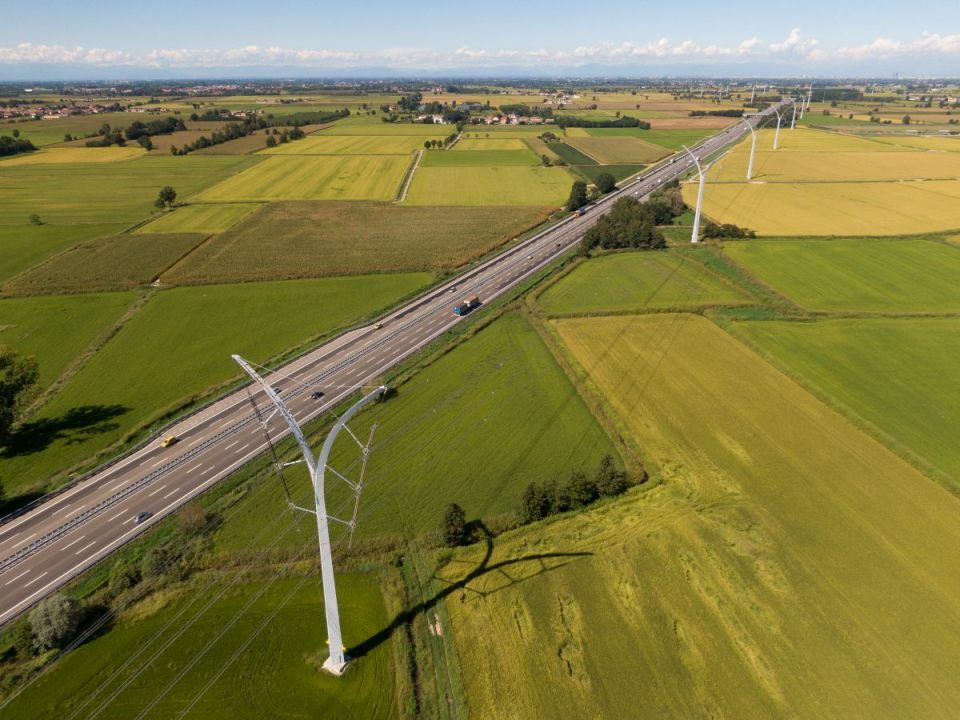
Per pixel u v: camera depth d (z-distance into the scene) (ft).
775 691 126.31
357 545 167.12
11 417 215.92
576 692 127.65
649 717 122.31
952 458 198.18
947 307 317.42
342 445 214.28
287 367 271.69
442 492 189.37
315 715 125.59
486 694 127.85
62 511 186.39
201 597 153.58
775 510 177.37
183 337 300.81
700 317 312.91
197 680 132.67
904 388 241.14
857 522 172.14
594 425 222.89
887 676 129.08
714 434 214.48
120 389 253.85
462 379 257.55
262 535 172.76
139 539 174.40
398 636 141.69
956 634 138.41
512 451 209.26
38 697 129.90
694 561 159.84
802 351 272.31
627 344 284.00
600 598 149.59
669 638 138.62
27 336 300.40
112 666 136.26
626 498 184.44
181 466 206.39
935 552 161.48
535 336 295.89
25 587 159.22
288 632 143.74
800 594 149.18
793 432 214.90
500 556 163.63
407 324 315.17
